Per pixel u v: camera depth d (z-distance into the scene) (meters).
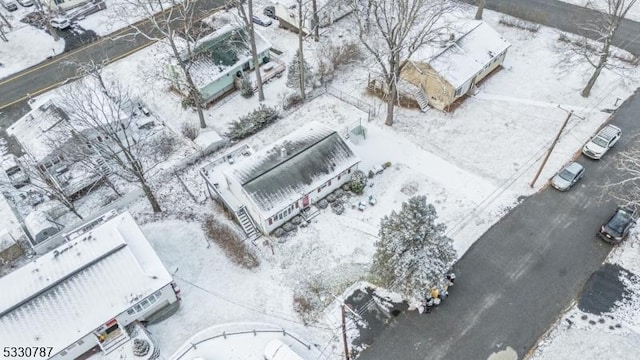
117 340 31.84
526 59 53.78
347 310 33.81
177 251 38.00
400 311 33.62
